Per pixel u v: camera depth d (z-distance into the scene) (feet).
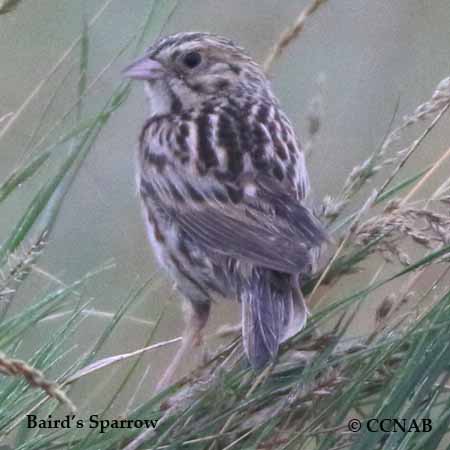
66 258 50.90
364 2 64.59
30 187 43.65
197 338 35.68
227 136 35.83
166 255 36.06
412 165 55.21
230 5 63.46
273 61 35.96
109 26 56.65
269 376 30.53
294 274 31.96
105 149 55.31
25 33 57.26
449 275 32.17
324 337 29.71
